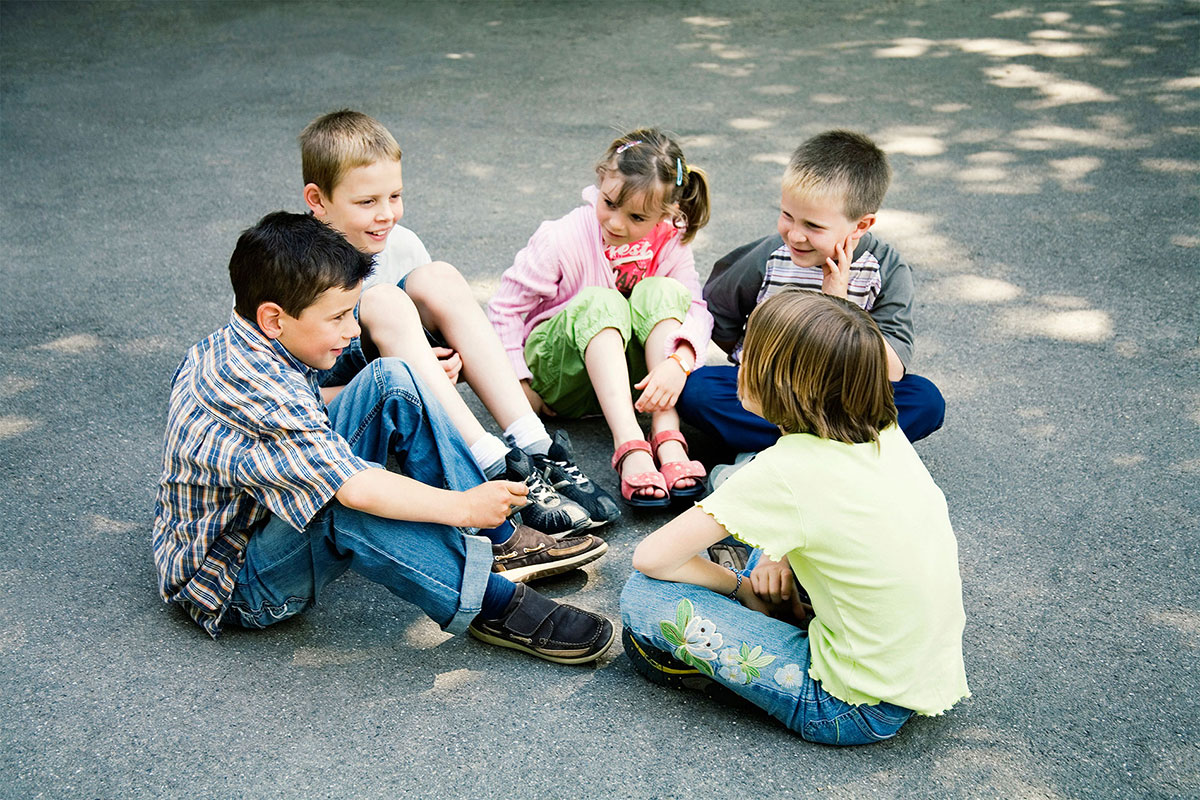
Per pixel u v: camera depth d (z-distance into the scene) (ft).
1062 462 9.05
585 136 16.93
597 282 9.33
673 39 22.36
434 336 8.72
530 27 23.25
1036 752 6.18
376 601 7.39
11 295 11.69
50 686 6.49
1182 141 16.47
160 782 5.85
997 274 12.46
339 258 6.13
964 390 10.14
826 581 5.93
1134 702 6.55
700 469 8.32
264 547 6.53
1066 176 15.25
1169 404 9.86
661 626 6.34
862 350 5.75
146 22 23.38
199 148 16.24
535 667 6.84
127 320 11.26
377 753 6.09
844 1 25.38
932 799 5.86
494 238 13.42
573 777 5.96
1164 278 12.28
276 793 5.80
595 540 7.64
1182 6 24.22
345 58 20.90
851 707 6.03
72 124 17.13
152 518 8.16
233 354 6.21
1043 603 7.42
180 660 6.75
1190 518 8.30
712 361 10.93
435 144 16.56
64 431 9.28
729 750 6.18
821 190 7.92
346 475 6.04
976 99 18.54
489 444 7.66
